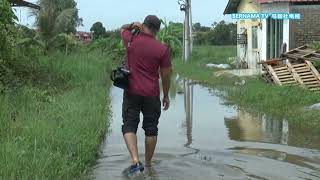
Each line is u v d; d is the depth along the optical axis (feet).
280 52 69.92
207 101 47.98
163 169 23.50
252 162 24.94
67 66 62.85
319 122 34.78
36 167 20.02
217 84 62.54
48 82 50.57
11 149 21.62
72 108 33.99
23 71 50.29
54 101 37.35
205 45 164.04
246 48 88.99
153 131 23.90
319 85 49.73
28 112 30.91
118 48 111.86
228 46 156.87
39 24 87.40
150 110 23.70
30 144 23.44
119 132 31.94
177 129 33.55
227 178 22.15
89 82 56.54
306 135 31.55
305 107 40.47
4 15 44.01
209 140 30.09
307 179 22.07
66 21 90.94
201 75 73.41
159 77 25.67
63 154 23.36
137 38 23.54
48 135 25.17
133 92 23.34
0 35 44.24
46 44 85.20
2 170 19.10
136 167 22.45
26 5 73.31
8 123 26.96
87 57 77.77
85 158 23.89
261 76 60.59
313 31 67.72
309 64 52.34
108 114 36.83
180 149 27.63
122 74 23.21
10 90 37.88
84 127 28.78
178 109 42.68
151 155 24.22
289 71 53.62
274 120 36.99
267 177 22.35
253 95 46.14
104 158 25.40
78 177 21.68
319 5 67.62
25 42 67.21
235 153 26.81
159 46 23.47
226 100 48.32
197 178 22.13
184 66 91.45
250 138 30.71
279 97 43.68
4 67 44.70
